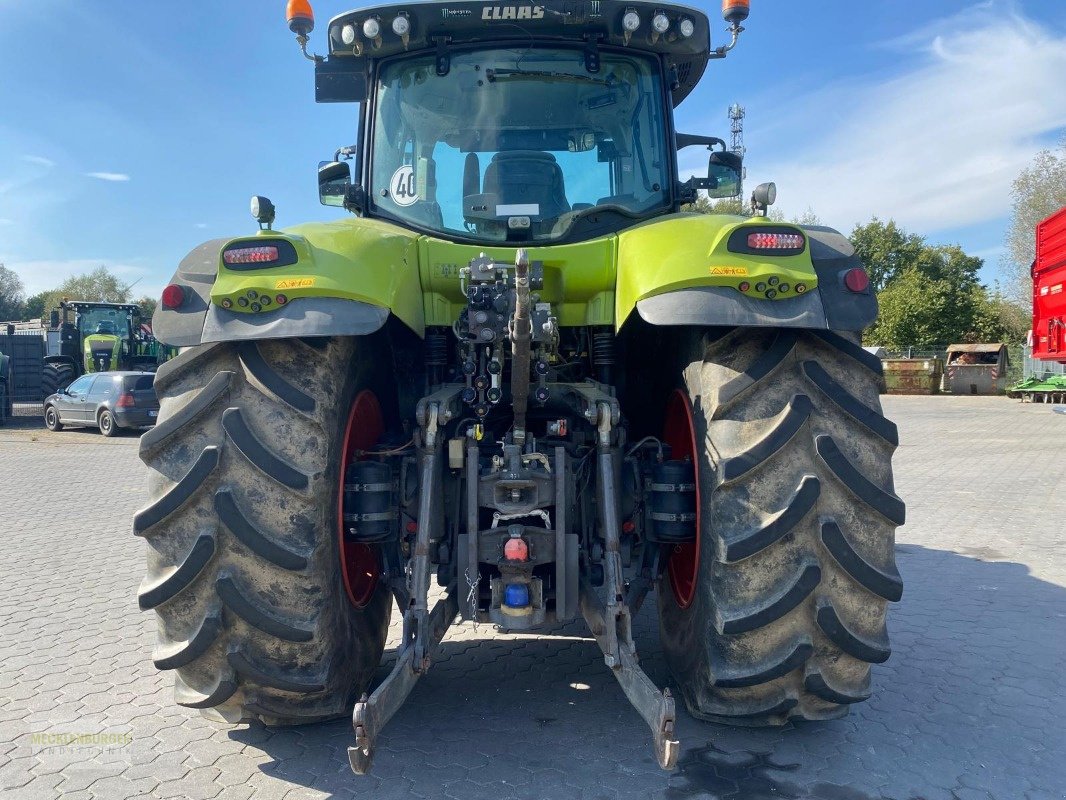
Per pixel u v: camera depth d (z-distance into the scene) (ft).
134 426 60.18
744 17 12.41
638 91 12.22
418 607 8.84
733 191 14.52
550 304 10.77
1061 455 39.70
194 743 10.25
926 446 44.14
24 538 23.93
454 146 11.94
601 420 9.69
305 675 8.78
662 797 8.88
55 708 11.49
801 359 8.90
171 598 8.51
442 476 10.30
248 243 8.55
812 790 9.04
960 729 10.61
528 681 12.25
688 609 10.21
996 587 17.51
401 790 9.06
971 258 180.55
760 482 8.59
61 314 80.89
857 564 8.49
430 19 11.53
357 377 9.93
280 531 8.42
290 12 12.03
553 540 9.51
